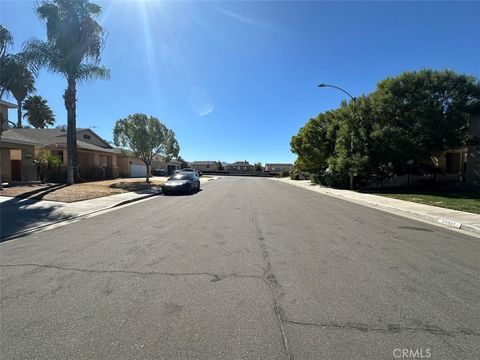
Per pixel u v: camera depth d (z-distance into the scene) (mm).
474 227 9391
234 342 3287
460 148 25266
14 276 5164
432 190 22875
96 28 20375
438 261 6188
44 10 19109
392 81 24625
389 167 25844
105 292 4527
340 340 3340
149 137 26719
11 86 18531
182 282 4930
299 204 15953
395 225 10203
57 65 19344
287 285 4840
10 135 22734
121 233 8539
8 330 3492
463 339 3385
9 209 12500
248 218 11227
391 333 3490
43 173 23594
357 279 5129
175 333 3451
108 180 29297
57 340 3297
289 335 3430
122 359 2994
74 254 6453
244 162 141875
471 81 23562
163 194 21438
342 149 26125
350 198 18938
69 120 21094
